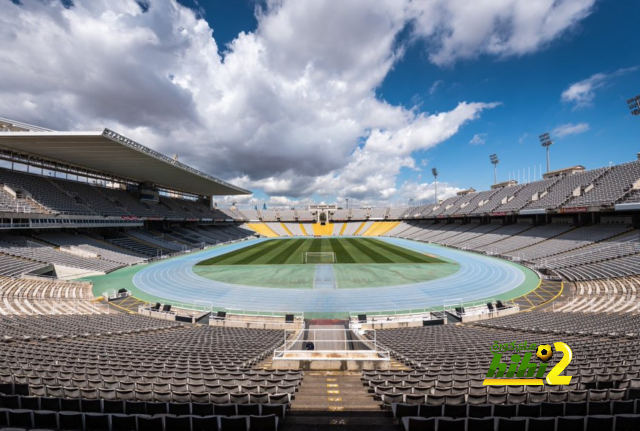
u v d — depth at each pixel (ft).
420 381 23.94
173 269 121.49
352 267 121.49
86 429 17.49
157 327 55.01
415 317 64.23
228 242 221.46
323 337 52.34
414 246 190.90
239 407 19.47
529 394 20.99
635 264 87.76
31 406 19.99
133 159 134.21
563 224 148.66
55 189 136.87
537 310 68.80
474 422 16.90
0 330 44.09
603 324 47.83
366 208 336.08
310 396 23.94
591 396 20.97
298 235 293.23
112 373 25.91
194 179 191.72
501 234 170.81
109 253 132.16
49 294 78.13
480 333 48.29
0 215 96.89
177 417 17.25
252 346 40.93
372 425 18.94
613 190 126.31
